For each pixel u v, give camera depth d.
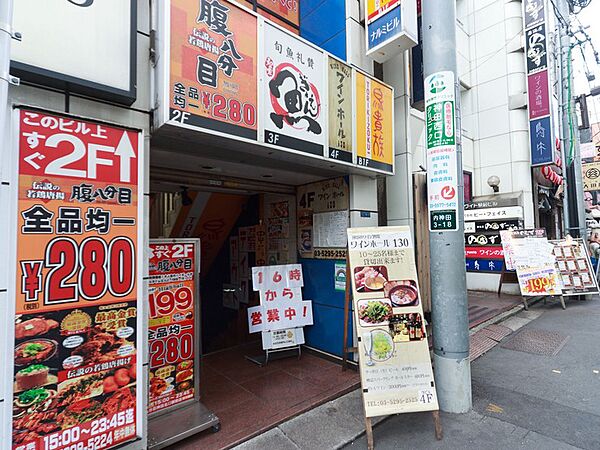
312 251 4.94
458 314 3.28
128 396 2.34
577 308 7.30
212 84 2.71
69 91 2.21
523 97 9.09
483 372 4.14
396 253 3.40
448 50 3.41
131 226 2.40
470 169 9.93
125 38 2.35
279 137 3.17
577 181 8.90
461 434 2.88
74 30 2.12
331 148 3.68
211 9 2.73
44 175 2.06
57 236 2.09
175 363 3.19
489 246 9.10
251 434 2.85
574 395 3.48
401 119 5.09
